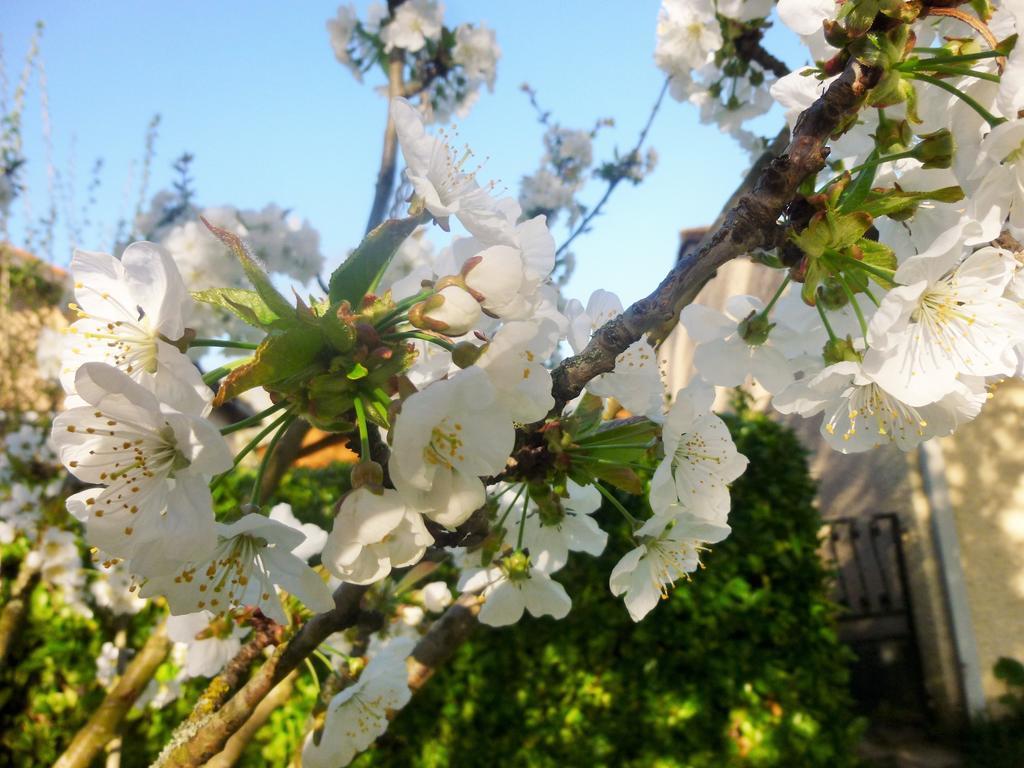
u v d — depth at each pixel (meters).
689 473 0.18
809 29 0.16
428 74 0.48
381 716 0.21
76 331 0.14
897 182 0.16
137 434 0.12
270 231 0.39
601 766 0.51
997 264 0.15
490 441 0.12
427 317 0.13
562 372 0.15
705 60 0.36
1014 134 0.13
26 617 0.44
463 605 0.23
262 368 0.12
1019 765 0.68
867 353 0.14
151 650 0.29
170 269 0.13
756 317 0.19
